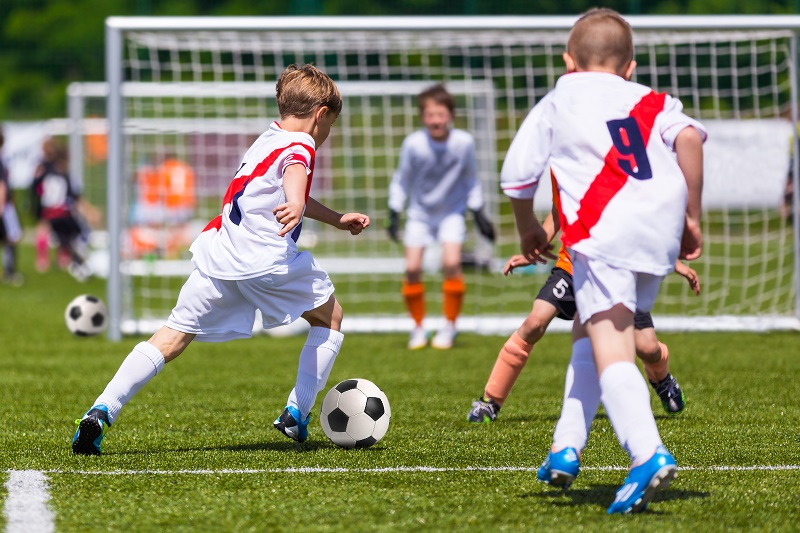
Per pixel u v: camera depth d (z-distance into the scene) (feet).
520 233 39.70
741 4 187.62
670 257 35.24
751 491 39.63
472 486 40.50
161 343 46.37
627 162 35.63
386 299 146.30
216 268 45.14
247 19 99.66
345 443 48.73
